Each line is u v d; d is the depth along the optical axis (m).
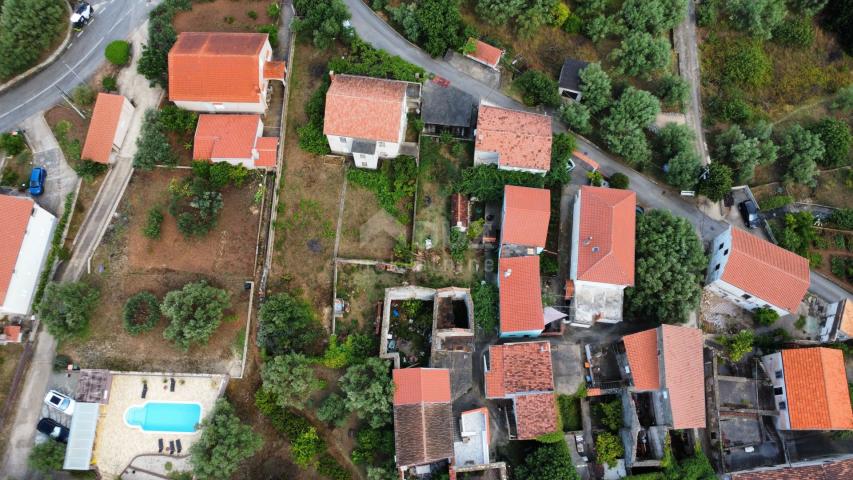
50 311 54.16
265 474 54.59
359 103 58.44
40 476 52.72
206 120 60.91
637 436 56.59
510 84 68.88
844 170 70.00
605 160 68.31
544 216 60.22
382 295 60.44
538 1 67.50
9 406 53.94
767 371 61.56
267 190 61.47
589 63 67.06
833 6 74.56
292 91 64.69
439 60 68.25
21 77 62.44
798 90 74.19
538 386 55.28
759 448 59.47
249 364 56.94
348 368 55.62
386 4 68.31
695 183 65.75
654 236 60.84
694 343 57.78
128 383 55.62
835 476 53.31
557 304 61.88
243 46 60.88
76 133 61.41
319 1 63.94
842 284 65.50
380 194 62.69
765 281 59.97
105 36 64.75
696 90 72.44
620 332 62.00
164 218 59.69
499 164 62.34
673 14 69.88
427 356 59.34
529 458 54.69
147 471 53.81
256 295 58.69
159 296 57.69
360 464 55.50
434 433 52.34
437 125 65.62
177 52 59.44
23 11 59.97
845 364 62.19
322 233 61.28
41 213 56.78
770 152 66.94
